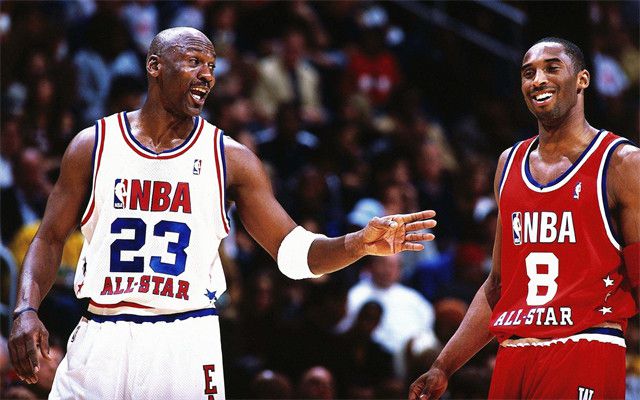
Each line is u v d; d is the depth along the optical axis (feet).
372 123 115.44
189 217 43.57
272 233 45.09
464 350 44.91
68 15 111.65
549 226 41.75
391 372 78.18
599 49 134.82
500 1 133.18
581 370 40.34
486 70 132.87
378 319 78.89
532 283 41.91
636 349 85.35
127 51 108.17
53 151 94.32
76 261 75.72
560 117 42.29
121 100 97.81
